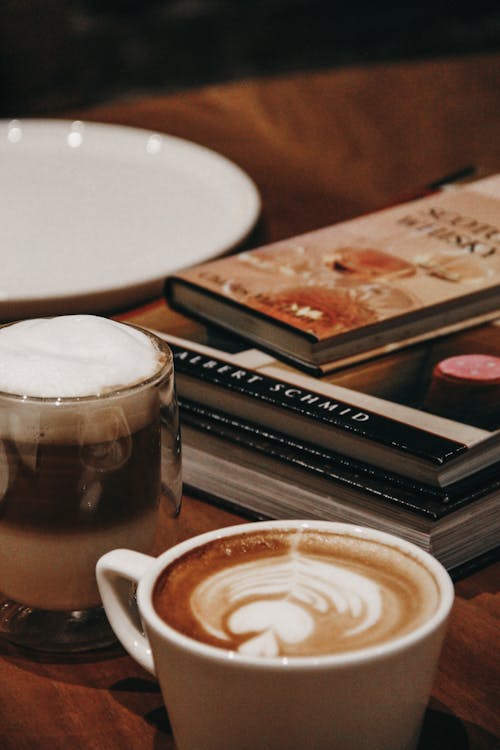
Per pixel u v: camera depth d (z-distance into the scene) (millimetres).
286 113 1471
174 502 601
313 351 732
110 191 1234
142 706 559
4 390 533
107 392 535
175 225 1162
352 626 448
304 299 800
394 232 941
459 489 624
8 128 1271
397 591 466
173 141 1253
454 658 592
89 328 576
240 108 1494
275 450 682
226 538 497
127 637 506
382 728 448
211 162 1204
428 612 451
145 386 550
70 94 1921
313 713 434
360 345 760
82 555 558
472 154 1357
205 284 831
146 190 1227
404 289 819
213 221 1127
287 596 464
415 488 625
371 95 1517
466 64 1612
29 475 539
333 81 1562
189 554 487
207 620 451
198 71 3658
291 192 1252
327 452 667
